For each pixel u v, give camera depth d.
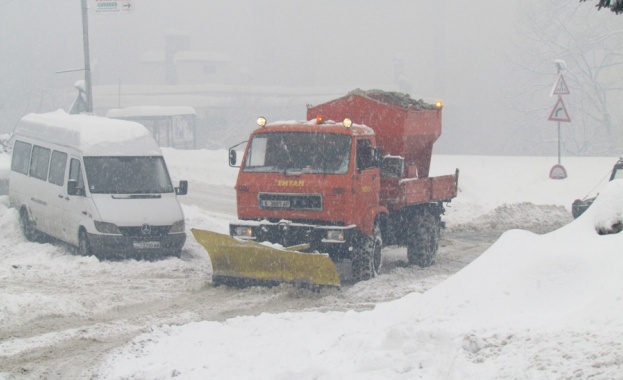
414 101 18.45
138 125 19.45
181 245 17.80
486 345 7.55
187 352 9.84
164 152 43.00
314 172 15.12
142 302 13.38
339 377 7.75
